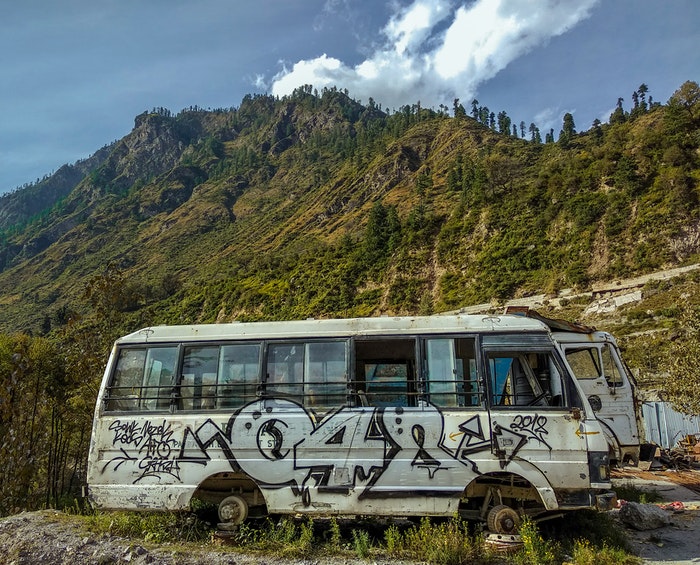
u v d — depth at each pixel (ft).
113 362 26.68
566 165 294.87
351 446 23.86
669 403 70.90
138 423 25.40
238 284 356.59
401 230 326.65
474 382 24.45
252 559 21.33
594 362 42.96
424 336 25.17
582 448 23.26
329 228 518.37
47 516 25.58
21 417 36.50
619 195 246.27
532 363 25.44
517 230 268.62
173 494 24.45
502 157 336.29
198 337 26.45
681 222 214.69
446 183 468.75
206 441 24.68
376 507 23.29
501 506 23.93
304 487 23.72
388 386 24.89
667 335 145.79
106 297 46.57
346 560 21.48
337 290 298.15
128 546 21.83
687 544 24.58
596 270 223.30
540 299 226.99
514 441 23.44
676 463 56.03
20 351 40.50
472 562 21.16
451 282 266.36
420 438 23.71
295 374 25.27
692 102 276.41
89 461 25.39
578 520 25.71
